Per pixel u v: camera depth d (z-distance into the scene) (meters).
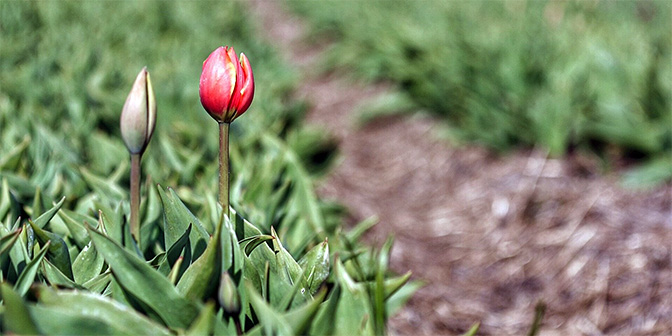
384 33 7.51
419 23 7.73
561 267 3.99
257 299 1.24
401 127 6.18
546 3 7.59
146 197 2.07
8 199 2.11
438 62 6.09
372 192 5.26
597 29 6.28
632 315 3.57
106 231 1.79
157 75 4.59
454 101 5.78
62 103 3.82
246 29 7.27
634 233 4.03
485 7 8.00
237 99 1.47
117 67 4.75
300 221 2.46
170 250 1.58
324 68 8.26
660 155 4.65
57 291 1.29
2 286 1.10
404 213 4.95
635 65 5.10
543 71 5.47
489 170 5.08
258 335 1.29
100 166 3.01
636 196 4.36
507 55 5.68
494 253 4.30
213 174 2.81
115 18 6.79
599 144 4.91
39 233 1.56
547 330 3.63
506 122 5.17
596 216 4.24
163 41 6.11
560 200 4.48
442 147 5.59
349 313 1.38
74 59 4.83
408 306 3.77
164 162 3.12
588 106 5.06
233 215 1.69
